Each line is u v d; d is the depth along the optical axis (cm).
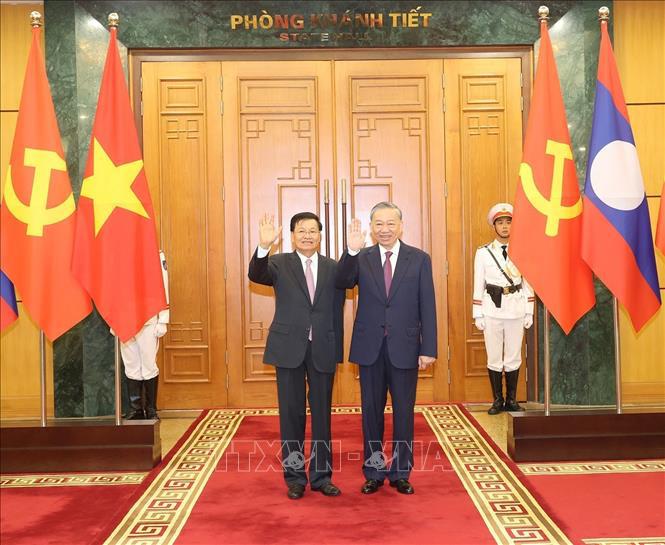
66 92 611
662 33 628
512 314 600
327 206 651
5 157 624
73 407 614
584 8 622
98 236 445
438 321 652
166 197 647
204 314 650
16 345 628
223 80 648
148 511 373
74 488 419
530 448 459
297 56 649
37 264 441
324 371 383
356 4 642
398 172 654
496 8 639
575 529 339
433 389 655
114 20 462
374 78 653
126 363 601
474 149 653
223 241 649
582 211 461
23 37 629
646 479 418
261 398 652
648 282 458
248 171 652
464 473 434
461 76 652
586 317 625
